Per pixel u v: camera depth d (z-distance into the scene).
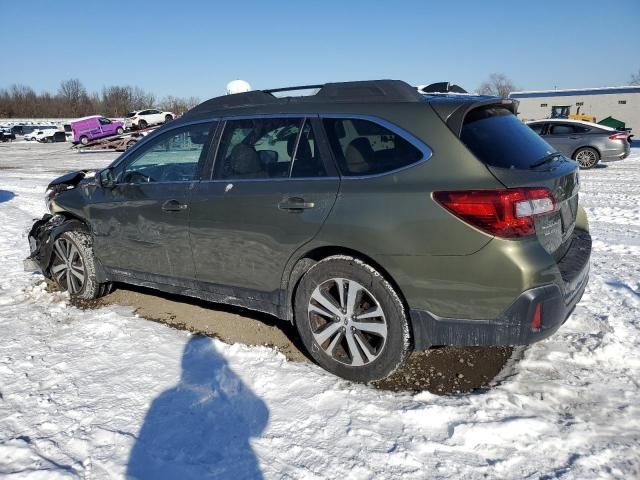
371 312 3.03
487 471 2.38
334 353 3.23
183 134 3.95
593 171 14.70
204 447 2.63
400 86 3.12
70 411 2.96
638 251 6.13
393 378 3.21
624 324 3.82
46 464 2.53
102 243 4.50
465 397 2.95
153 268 4.13
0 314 4.56
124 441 2.68
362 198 2.94
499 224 2.60
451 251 2.70
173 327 4.13
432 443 2.58
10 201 11.88
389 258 2.86
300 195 3.17
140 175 4.20
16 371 3.46
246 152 3.53
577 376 3.14
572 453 2.48
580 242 3.42
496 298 2.65
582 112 43.91
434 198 2.73
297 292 3.32
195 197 3.69
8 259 6.50
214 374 3.35
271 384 3.19
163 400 3.06
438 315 2.82
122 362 3.55
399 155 2.93
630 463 2.40
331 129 3.20
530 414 2.77
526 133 3.25
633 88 41.97
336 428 2.73
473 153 2.77
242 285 3.58
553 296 2.67
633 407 2.81
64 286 5.05
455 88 3.66
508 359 3.37
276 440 2.66
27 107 85.75
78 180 5.41
